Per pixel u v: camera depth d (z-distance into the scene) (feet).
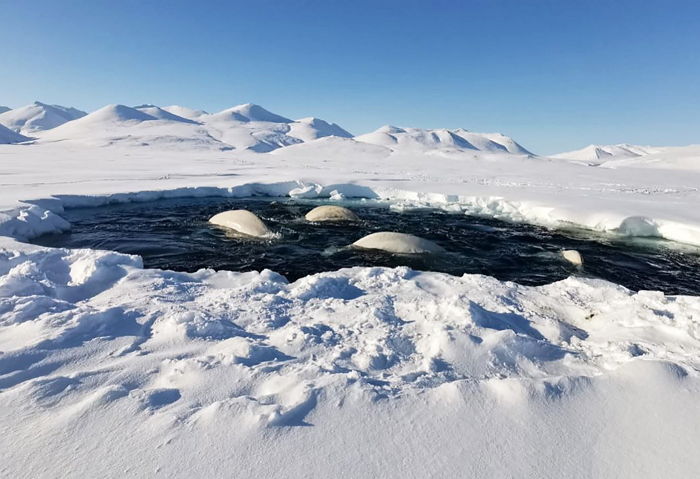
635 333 14.20
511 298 19.03
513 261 33.19
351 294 18.93
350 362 11.52
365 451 7.55
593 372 11.55
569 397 9.09
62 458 7.22
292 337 12.80
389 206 65.21
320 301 17.24
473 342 12.48
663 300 17.16
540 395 9.08
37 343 11.23
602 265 32.30
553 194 66.49
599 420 8.44
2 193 48.65
